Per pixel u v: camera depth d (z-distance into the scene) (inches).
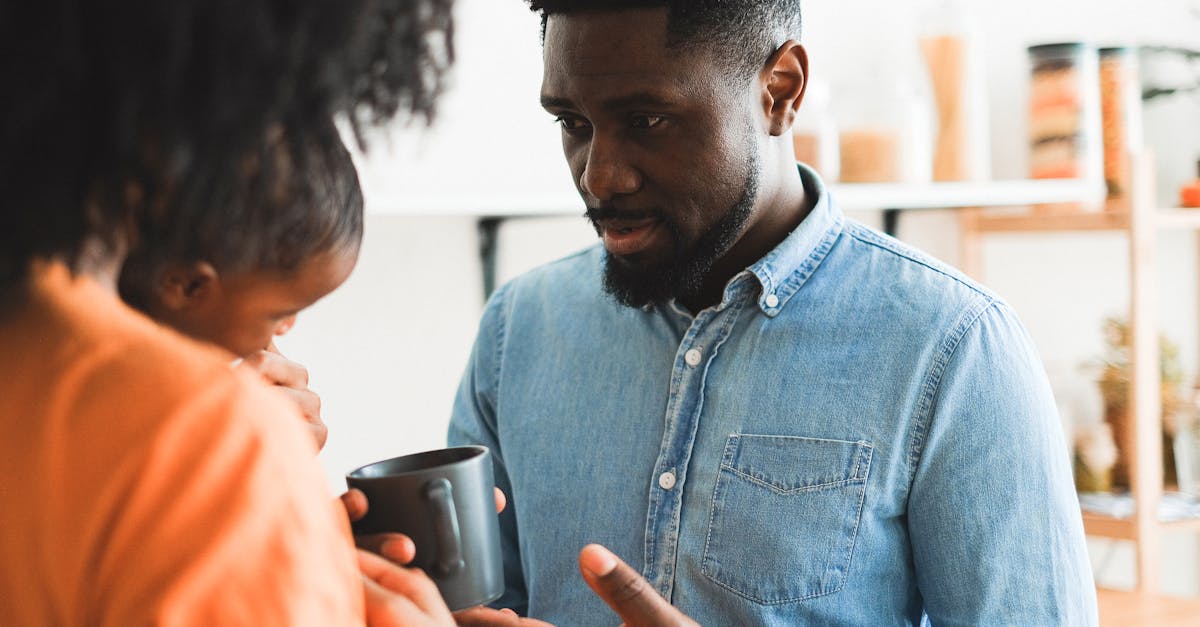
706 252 43.6
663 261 43.6
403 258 73.6
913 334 43.9
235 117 20.1
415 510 29.8
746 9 41.8
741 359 45.9
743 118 42.7
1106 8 99.4
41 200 20.1
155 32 19.5
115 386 19.9
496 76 75.0
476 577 30.7
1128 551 101.5
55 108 19.9
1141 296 85.8
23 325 20.7
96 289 21.3
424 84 23.5
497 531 32.0
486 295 77.5
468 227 76.8
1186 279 104.3
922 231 94.5
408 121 23.7
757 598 43.6
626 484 47.1
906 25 90.7
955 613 42.4
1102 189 88.4
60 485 19.5
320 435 35.1
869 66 88.9
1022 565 41.8
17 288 20.9
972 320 43.6
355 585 21.2
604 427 48.2
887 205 76.8
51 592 19.5
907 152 77.9
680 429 46.2
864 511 43.2
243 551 19.0
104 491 19.1
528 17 76.5
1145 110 99.2
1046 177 87.1
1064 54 86.2
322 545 20.2
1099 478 88.8
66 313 20.7
